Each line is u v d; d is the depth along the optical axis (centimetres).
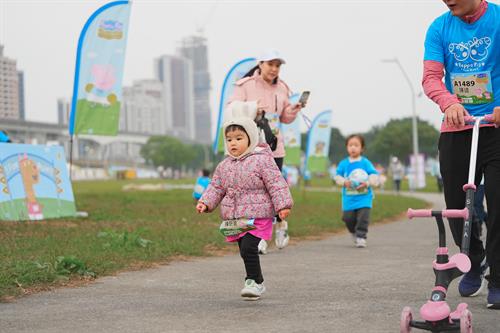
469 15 655
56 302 721
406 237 1516
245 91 1209
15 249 1041
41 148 1595
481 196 788
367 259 1098
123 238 1181
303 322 621
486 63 659
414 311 664
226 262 1052
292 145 3075
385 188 6369
